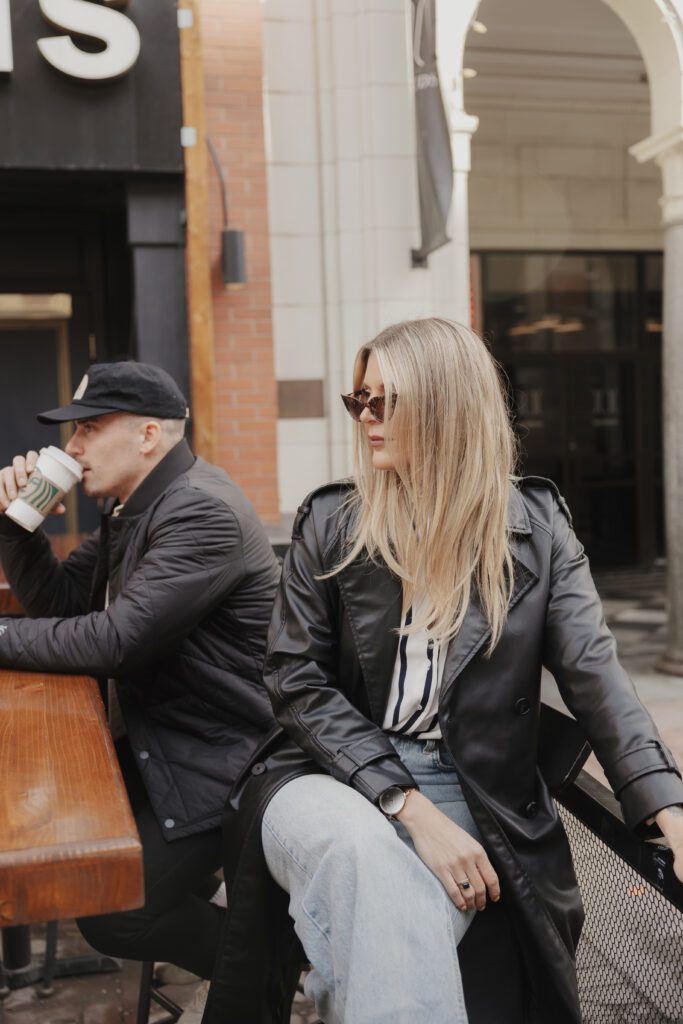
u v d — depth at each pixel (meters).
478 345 1.72
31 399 6.23
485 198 9.94
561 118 9.91
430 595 1.68
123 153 5.04
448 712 1.65
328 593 1.77
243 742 2.19
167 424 2.27
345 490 1.83
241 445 5.99
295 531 1.82
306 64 5.89
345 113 5.85
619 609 8.76
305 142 5.93
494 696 1.67
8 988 2.87
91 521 6.27
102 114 5.00
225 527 2.15
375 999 1.43
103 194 5.59
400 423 1.69
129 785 2.30
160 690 2.21
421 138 5.46
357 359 1.79
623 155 10.19
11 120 4.93
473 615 1.67
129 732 2.20
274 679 1.75
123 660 2.05
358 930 1.46
